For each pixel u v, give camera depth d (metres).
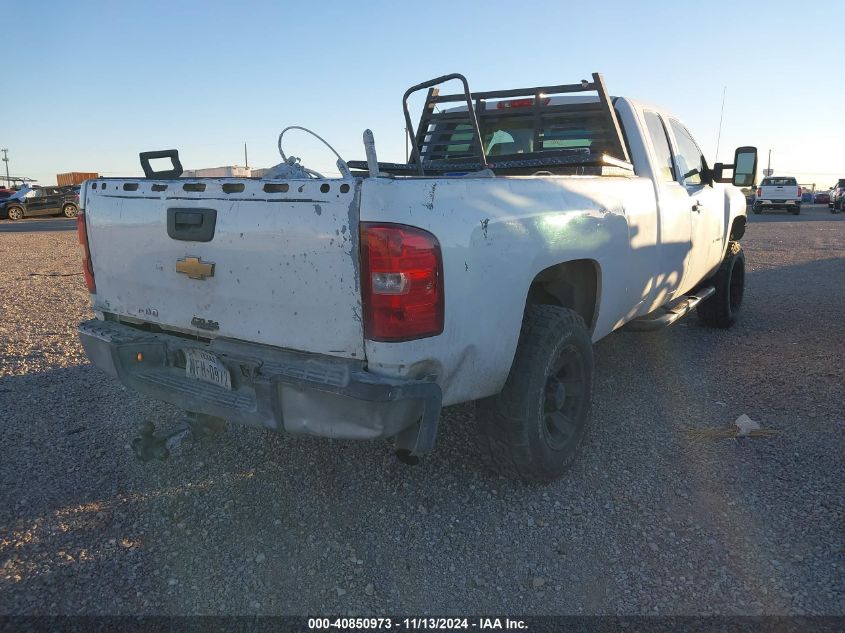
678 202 4.85
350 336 2.55
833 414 4.24
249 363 2.76
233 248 2.79
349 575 2.71
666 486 3.39
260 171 4.02
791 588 2.59
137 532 2.99
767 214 34.00
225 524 3.07
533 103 5.02
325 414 2.53
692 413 4.35
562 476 3.49
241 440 3.91
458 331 2.67
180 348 3.05
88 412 4.34
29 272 11.23
